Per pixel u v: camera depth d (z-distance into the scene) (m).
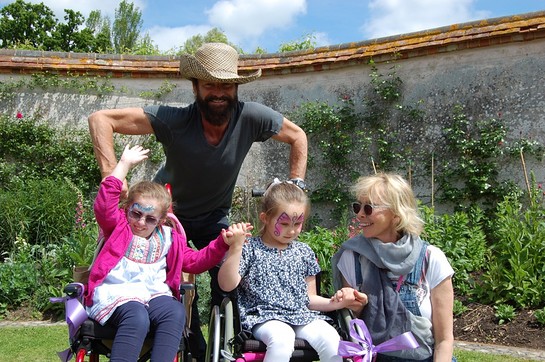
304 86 10.93
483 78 9.31
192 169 4.08
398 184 3.27
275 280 3.44
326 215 10.56
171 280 3.51
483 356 5.60
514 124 8.99
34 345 6.05
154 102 11.70
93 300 3.28
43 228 9.56
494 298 6.91
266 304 3.39
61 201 9.78
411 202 3.31
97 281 3.32
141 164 11.59
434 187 9.57
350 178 10.37
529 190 8.25
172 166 4.15
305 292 3.48
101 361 5.53
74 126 11.76
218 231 4.43
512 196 8.40
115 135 11.51
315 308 3.44
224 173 4.15
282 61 10.98
